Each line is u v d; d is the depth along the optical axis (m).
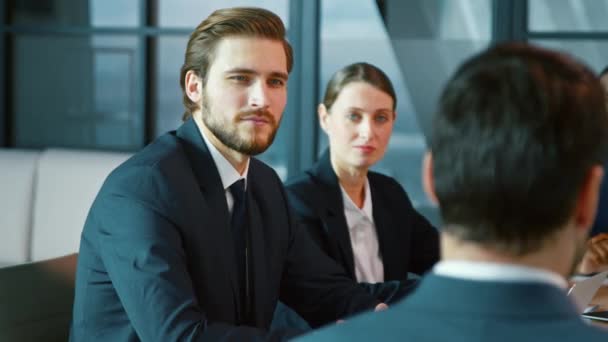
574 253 0.93
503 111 0.88
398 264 3.21
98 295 2.25
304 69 6.12
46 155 4.74
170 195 2.20
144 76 6.34
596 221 4.16
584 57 5.82
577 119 0.88
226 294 2.31
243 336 2.03
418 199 6.09
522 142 0.87
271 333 2.06
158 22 6.32
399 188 3.31
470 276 0.86
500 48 0.95
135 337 2.20
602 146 0.90
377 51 6.05
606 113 0.91
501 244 0.88
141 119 6.36
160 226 2.15
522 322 0.80
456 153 0.90
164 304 2.04
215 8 6.21
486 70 0.91
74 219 4.58
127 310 2.10
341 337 0.84
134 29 6.34
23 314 2.39
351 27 6.08
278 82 2.35
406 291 2.87
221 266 2.30
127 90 6.38
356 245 3.09
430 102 6.03
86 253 2.28
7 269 2.36
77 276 2.33
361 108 2.96
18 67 6.59
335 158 3.05
